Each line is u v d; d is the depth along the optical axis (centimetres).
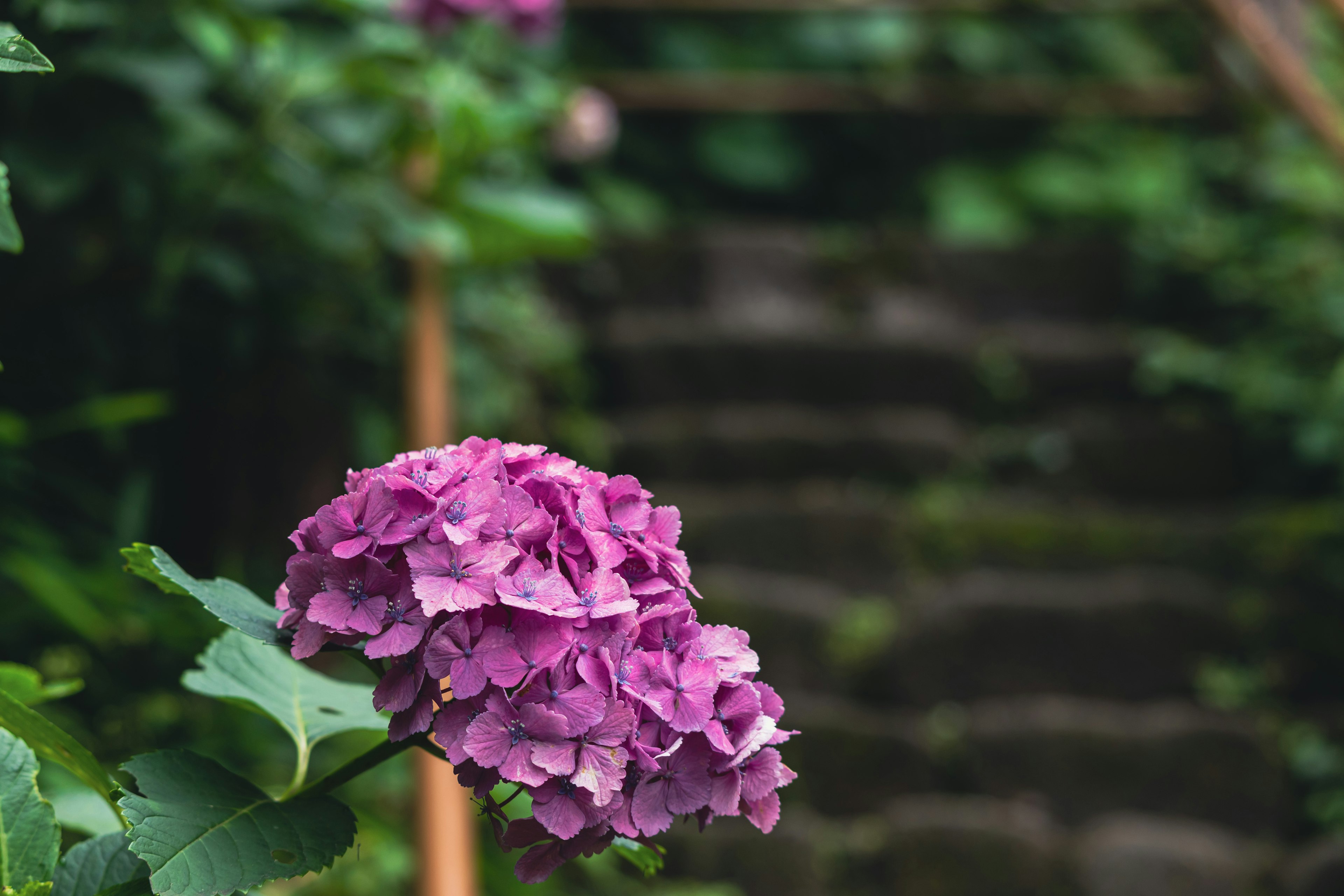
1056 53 697
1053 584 390
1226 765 349
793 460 458
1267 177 529
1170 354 482
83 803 148
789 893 325
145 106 269
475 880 221
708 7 565
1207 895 318
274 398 308
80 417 254
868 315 541
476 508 124
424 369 284
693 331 498
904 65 686
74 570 242
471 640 122
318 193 300
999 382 494
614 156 640
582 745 122
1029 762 353
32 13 241
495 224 340
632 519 129
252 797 128
